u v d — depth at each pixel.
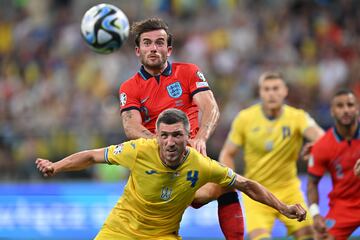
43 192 42.44
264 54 55.19
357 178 28.75
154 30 23.06
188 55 56.09
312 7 58.22
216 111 23.38
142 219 22.72
